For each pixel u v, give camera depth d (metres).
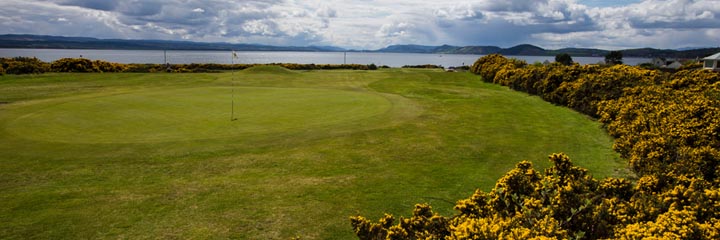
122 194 8.14
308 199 7.98
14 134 12.45
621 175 9.34
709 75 18.83
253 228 6.82
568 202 5.11
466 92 26.34
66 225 6.84
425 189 8.55
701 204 4.75
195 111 16.94
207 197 8.04
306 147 11.59
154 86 30.67
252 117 15.73
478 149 11.68
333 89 26.95
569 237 4.43
